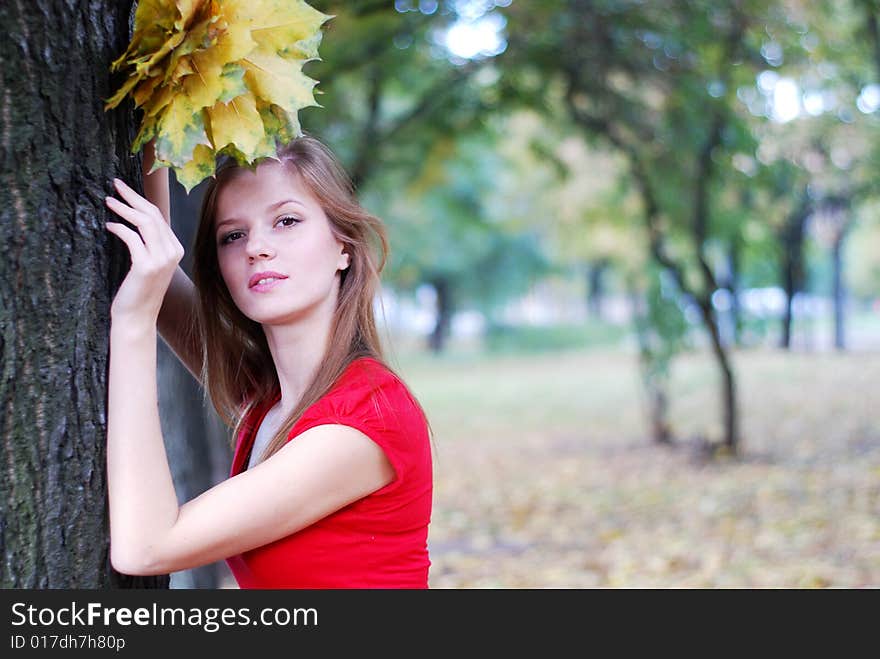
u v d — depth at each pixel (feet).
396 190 41.70
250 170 5.34
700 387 57.00
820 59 27.12
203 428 15.48
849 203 51.80
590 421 47.83
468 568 19.88
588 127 29.86
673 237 35.73
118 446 4.83
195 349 6.76
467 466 35.58
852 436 36.47
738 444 33.65
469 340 131.64
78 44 5.08
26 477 5.00
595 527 23.80
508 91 27.63
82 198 5.13
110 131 5.28
